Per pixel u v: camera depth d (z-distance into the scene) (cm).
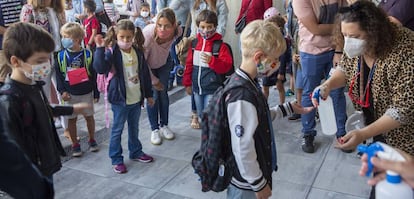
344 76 208
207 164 185
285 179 310
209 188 190
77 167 339
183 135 403
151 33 361
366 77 192
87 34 533
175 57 524
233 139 173
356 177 309
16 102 178
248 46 179
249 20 502
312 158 343
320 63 339
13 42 180
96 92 361
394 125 176
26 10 361
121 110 319
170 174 325
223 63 345
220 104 177
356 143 176
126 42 306
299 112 213
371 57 183
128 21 310
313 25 328
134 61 318
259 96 178
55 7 381
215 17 346
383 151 123
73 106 213
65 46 337
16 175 112
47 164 197
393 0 262
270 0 499
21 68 185
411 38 174
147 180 316
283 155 351
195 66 362
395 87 176
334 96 344
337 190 292
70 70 341
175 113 468
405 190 112
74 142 354
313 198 283
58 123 421
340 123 352
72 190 303
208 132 186
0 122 117
